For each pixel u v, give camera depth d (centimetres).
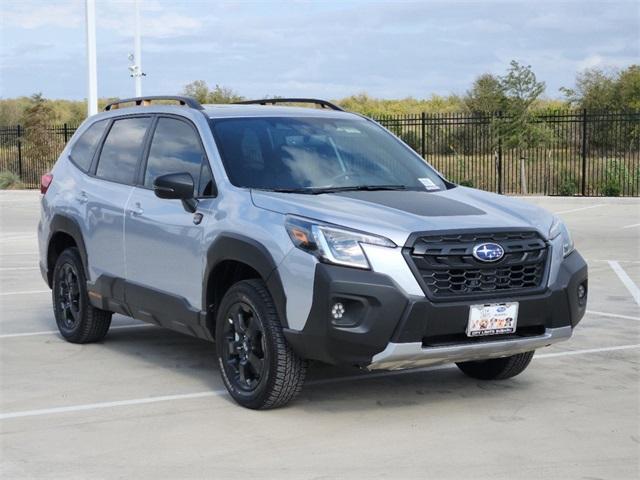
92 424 602
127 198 752
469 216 611
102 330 833
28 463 529
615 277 1241
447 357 584
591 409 633
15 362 775
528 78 2575
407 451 544
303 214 593
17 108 5850
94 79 2520
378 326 562
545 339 612
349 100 5922
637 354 801
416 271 569
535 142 2580
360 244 569
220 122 706
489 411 627
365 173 694
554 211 2177
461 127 3020
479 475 504
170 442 563
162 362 774
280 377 602
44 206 871
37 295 1119
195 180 691
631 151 2902
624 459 530
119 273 761
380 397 662
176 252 688
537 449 547
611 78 3897
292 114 739
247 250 611
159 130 755
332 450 546
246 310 623
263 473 508
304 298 575
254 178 662
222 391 680
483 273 588
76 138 871
